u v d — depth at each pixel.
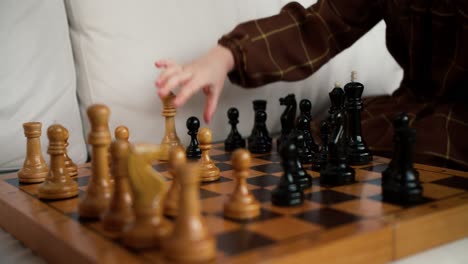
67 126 1.46
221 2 1.67
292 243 0.74
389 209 0.90
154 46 1.55
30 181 1.19
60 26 1.46
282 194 0.93
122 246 0.76
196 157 1.38
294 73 1.39
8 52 1.38
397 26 1.58
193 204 0.70
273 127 1.85
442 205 0.92
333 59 1.96
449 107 1.44
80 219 0.91
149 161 0.78
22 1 1.40
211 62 1.22
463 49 1.41
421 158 1.33
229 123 1.59
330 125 1.22
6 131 1.36
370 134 1.52
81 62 1.50
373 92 2.14
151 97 1.55
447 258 0.87
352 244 0.76
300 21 1.42
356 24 1.51
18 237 1.01
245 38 1.30
